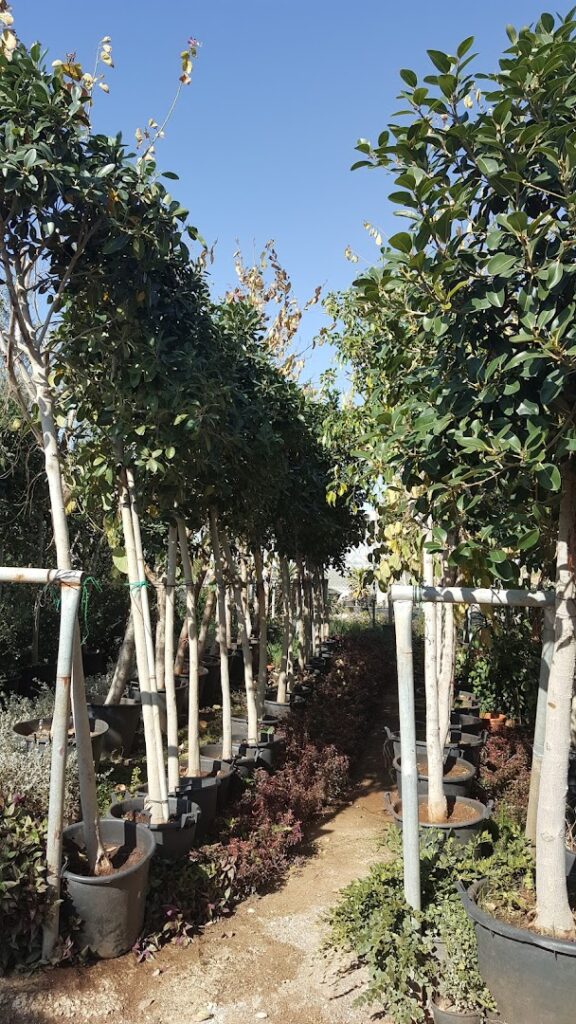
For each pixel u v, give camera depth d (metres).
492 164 2.20
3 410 6.50
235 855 3.59
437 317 2.37
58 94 2.79
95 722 5.04
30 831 2.92
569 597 2.54
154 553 6.66
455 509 2.85
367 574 5.21
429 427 2.45
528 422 2.14
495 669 6.47
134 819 3.58
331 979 2.92
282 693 6.86
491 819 3.70
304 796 4.59
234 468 4.66
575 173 2.02
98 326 3.31
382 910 2.75
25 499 6.95
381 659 9.76
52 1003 2.64
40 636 7.87
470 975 2.53
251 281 9.20
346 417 5.81
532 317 2.04
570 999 2.27
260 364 5.41
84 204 2.91
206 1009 2.71
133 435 3.60
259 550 6.46
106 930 2.89
